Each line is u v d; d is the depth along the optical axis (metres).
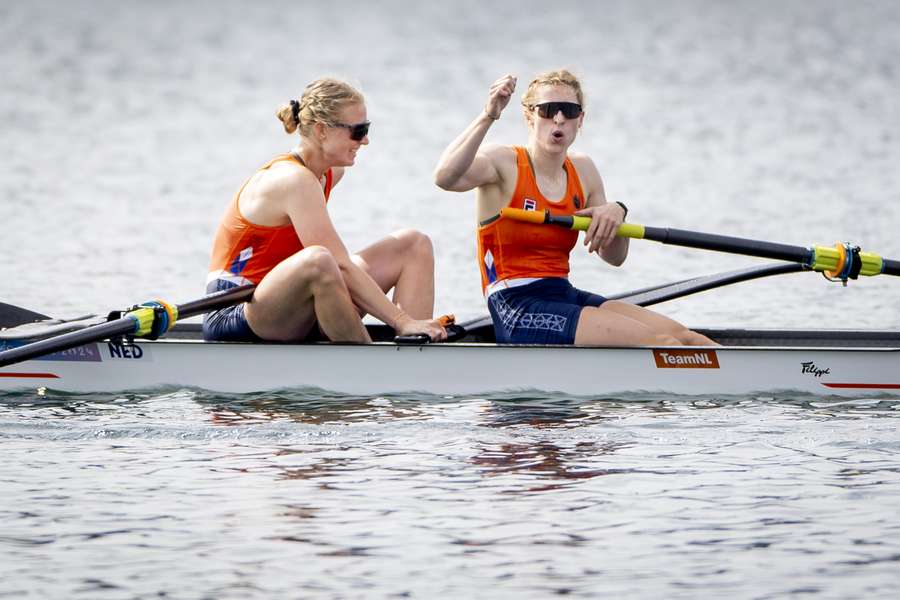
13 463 22.44
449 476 21.55
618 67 151.88
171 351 28.72
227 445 23.78
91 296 43.31
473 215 62.69
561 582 16.78
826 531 18.61
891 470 21.77
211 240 56.25
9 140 92.38
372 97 124.88
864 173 76.94
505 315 30.16
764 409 26.86
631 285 46.66
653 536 18.47
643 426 25.22
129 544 18.17
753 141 93.62
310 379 28.42
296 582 16.83
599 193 31.02
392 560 17.58
